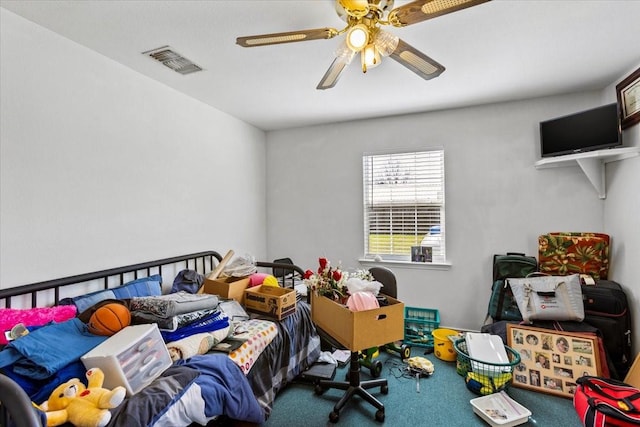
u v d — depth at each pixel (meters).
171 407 1.21
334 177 3.59
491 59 2.10
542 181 2.81
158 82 2.41
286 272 3.45
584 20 1.67
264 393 1.88
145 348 1.34
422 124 3.21
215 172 3.03
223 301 2.23
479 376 2.10
